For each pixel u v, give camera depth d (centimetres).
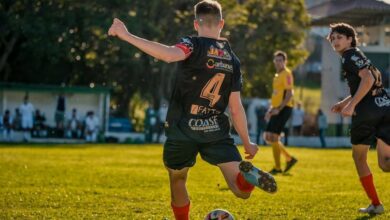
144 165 2738
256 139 5975
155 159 3127
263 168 2719
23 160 2877
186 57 991
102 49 6300
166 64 6488
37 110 5544
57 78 6738
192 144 1021
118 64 6469
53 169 2448
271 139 2481
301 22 6838
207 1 1031
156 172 2395
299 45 7031
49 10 6091
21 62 6612
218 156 1016
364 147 1421
